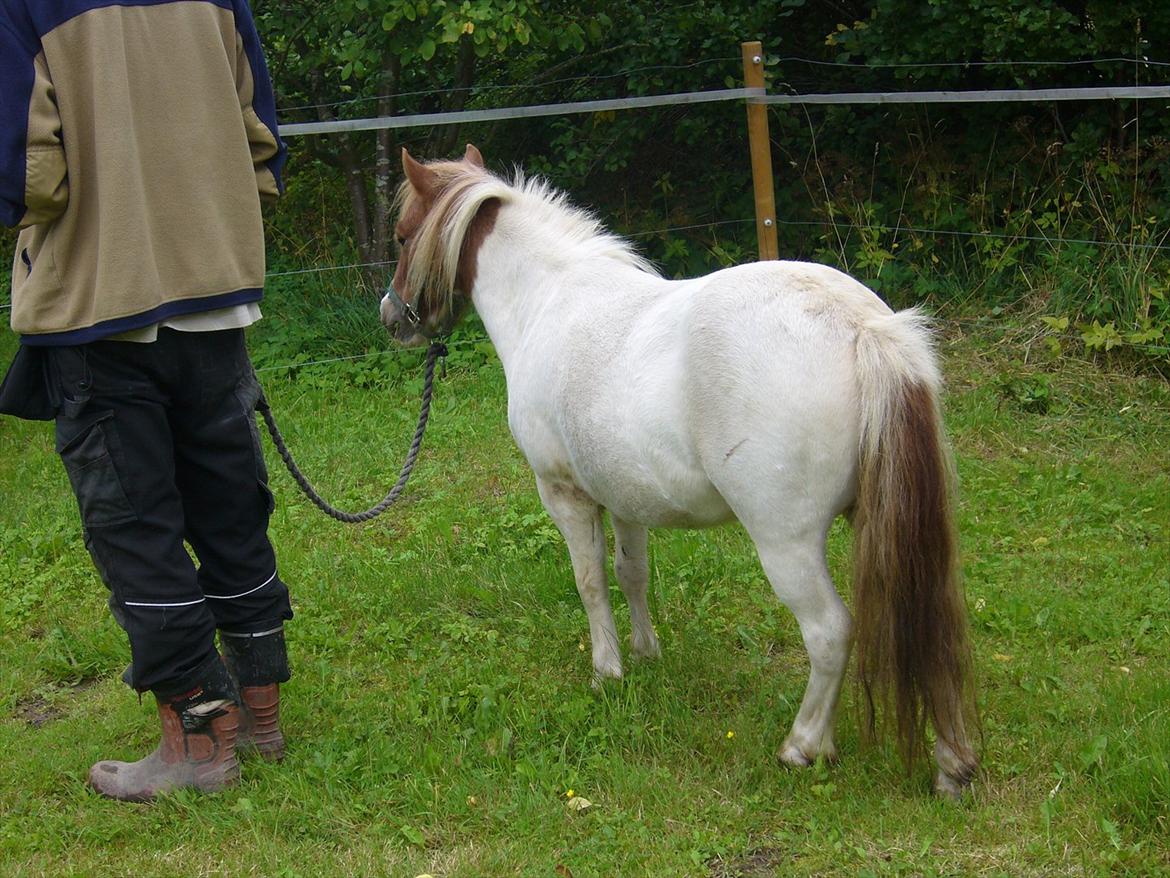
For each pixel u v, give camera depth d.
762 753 3.07
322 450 5.60
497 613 4.16
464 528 4.80
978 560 4.23
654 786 2.97
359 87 8.09
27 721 3.65
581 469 3.14
